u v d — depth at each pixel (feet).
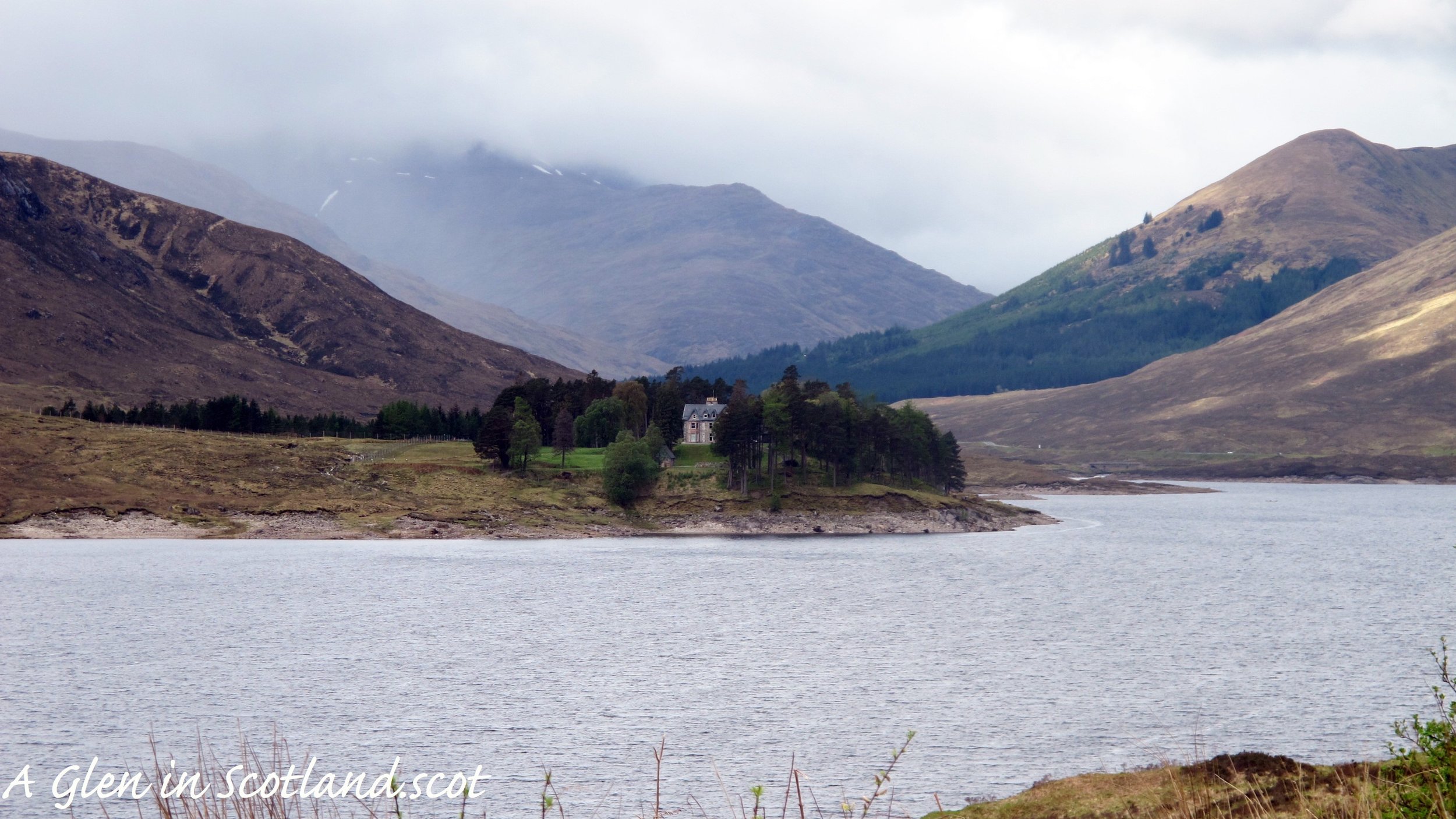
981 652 296.92
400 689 248.52
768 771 189.57
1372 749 200.64
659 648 300.20
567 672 267.59
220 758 195.62
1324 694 245.04
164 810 100.73
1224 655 292.61
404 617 354.95
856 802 172.55
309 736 209.97
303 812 165.89
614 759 196.44
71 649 293.43
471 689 248.73
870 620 352.90
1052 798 138.31
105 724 217.36
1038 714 227.40
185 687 249.55
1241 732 212.84
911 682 257.34
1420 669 274.16
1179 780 135.23
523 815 166.40
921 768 190.60
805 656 289.12
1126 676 264.52
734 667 274.77
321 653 291.38
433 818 164.55
